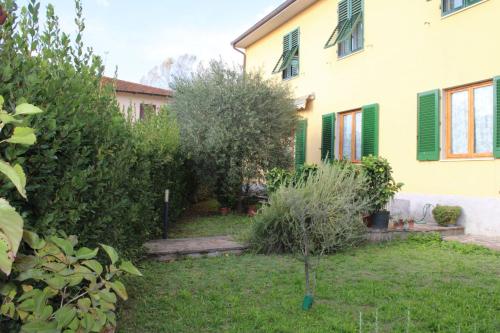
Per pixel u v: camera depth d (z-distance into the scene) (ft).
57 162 9.07
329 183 23.70
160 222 28.84
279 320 12.92
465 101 32.04
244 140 38.58
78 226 10.17
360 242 26.27
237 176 39.83
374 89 40.57
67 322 6.97
